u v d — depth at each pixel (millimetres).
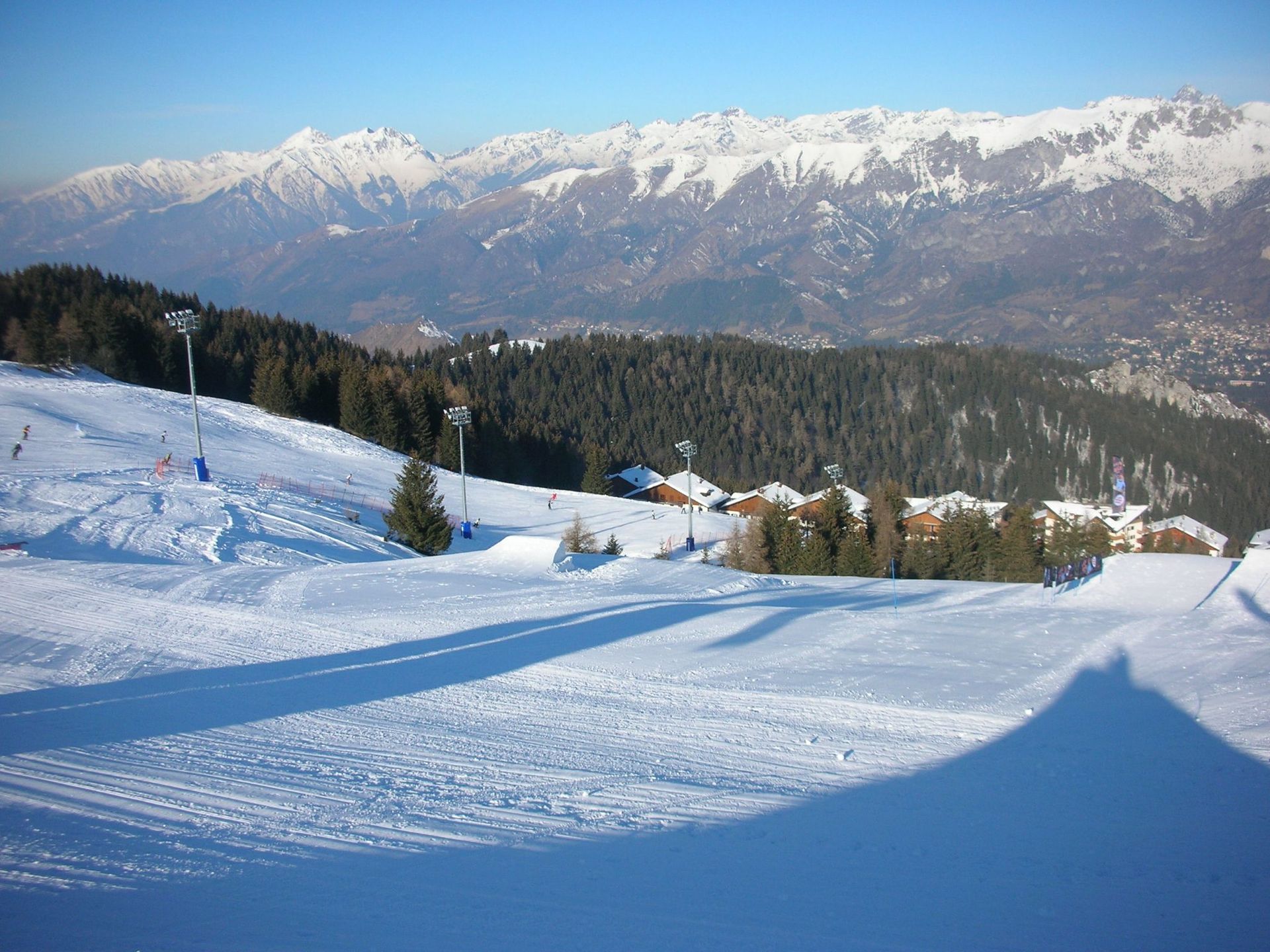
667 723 11438
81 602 17312
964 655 16047
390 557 34156
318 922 5770
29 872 6289
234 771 8781
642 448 128500
